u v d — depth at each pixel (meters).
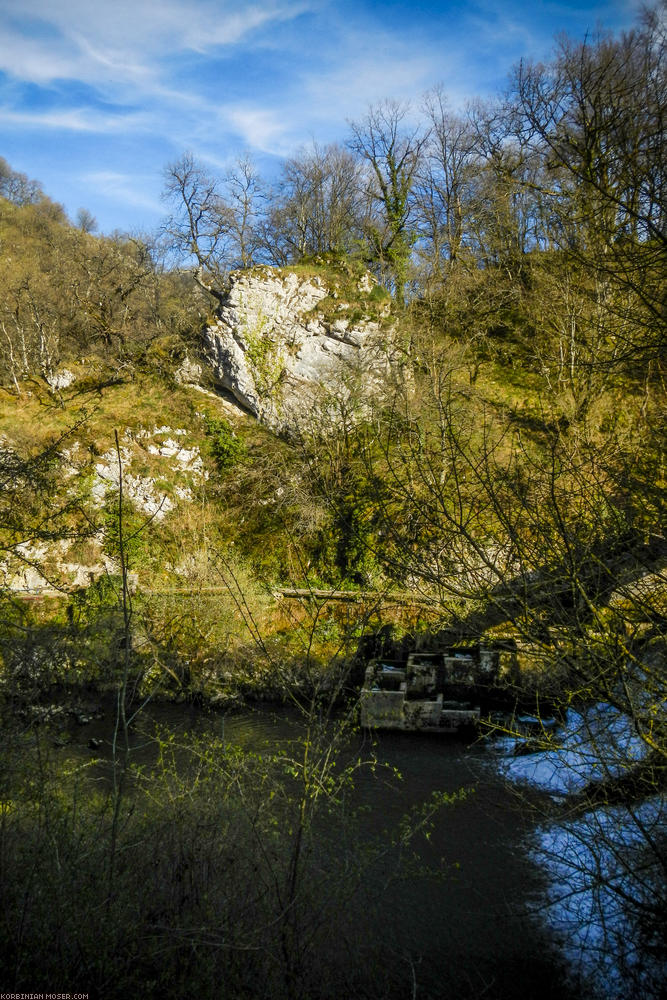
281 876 7.11
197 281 43.31
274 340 37.12
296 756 15.37
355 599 23.64
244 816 7.55
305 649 23.20
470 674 21.34
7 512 9.40
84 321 44.00
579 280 20.36
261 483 31.33
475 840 13.49
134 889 6.73
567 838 10.58
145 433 34.72
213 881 6.90
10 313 42.62
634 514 6.66
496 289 33.50
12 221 60.19
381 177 46.72
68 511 9.70
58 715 10.46
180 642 23.86
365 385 30.69
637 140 6.56
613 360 7.81
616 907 7.93
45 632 8.54
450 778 16.89
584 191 8.16
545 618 6.54
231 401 38.28
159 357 40.06
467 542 6.51
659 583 6.58
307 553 27.36
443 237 42.22
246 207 47.16
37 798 7.30
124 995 5.80
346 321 36.53
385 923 10.20
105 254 46.81
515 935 10.50
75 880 6.54
